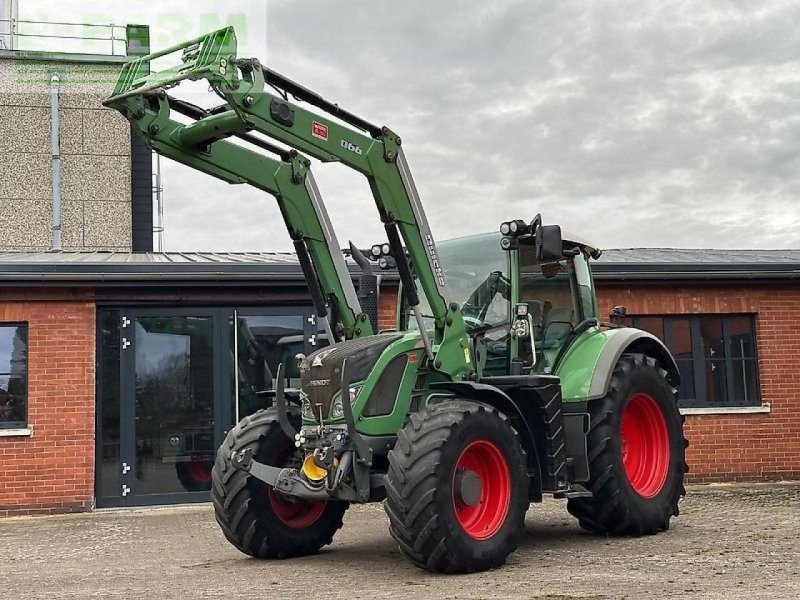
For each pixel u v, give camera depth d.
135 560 7.80
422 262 7.27
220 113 7.13
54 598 6.00
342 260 7.73
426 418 6.56
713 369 13.48
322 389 6.90
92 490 11.61
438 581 6.18
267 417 7.55
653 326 13.39
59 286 11.60
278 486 7.02
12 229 27.17
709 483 13.08
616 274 12.88
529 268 8.13
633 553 7.21
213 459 12.12
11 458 11.47
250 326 12.35
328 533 7.76
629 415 8.63
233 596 5.85
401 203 7.22
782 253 16.83
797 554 6.95
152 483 11.92
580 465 7.79
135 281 11.76
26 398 11.67
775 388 13.47
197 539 9.05
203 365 12.20
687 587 5.73
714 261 13.91
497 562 6.62
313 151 6.78
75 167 27.72
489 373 7.90
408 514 6.30
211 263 12.13
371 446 6.84
